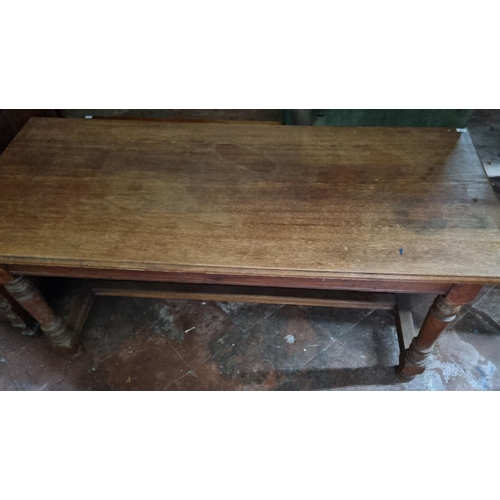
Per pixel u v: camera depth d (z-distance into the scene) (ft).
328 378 7.17
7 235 5.36
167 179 5.96
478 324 7.62
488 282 4.72
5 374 7.41
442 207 5.40
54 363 7.51
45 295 7.58
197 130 6.73
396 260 4.87
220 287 7.68
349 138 6.44
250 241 5.16
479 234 5.08
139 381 7.26
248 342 7.64
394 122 8.04
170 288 7.72
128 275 5.73
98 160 6.29
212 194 5.73
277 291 7.59
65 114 9.30
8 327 7.95
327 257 4.94
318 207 5.49
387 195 5.58
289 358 7.42
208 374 7.30
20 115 8.04
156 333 7.80
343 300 7.43
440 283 5.10
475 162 5.96
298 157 6.18
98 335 7.80
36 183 5.98
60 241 5.26
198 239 5.21
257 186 5.80
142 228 5.36
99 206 5.65
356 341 7.57
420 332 6.06
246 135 6.59
